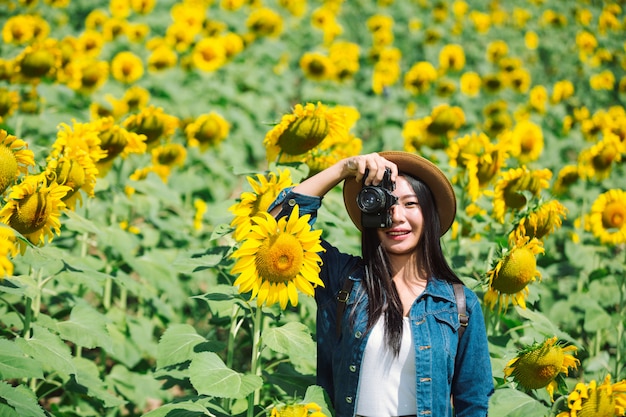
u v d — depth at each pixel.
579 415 3.38
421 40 13.51
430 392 2.93
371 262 3.07
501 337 3.95
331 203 4.77
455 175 4.98
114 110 6.99
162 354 3.37
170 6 13.19
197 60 9.24
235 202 3.77
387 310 3.00
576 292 5.26
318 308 3.19
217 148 7.60
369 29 13.24
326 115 3.93
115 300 5.64
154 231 5.65
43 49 6.23
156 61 9.30
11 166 3.17
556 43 14.16
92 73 7.44
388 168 3.03
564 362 3.45
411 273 3.13
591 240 5.93
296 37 12.70
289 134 3.88
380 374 2.97
